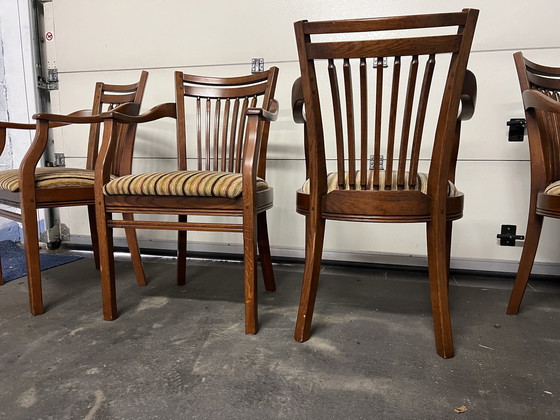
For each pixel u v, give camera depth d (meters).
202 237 2.12
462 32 0.90
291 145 1.95
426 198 1.00
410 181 1.03
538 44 1.66
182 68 2.04
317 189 1.06
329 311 1.36
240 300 1.47
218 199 1.14
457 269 1.84
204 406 0.82
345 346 1.09
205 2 1.97
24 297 1.49
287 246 2.02
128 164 1.62
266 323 1.25
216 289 1.60
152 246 2.20
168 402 0.84
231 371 0.96
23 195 1.25
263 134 1.44
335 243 1.96
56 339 1.13
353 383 0.91
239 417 0.79
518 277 1.32
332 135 1.89
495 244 1.79
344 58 0.96
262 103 1.50
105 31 2.11
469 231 1.81
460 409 0.81
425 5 1.73
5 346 1.09
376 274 1.84
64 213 2.32
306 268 1.12
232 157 1.56
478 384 0.91
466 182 1.79
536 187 1.29
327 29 0.95
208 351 1.06
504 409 0.82
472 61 1.72
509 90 1.71
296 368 0.98
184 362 1.00
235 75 1.98
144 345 1.10
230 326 1.23
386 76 1.79
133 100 1.69
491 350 1.07
